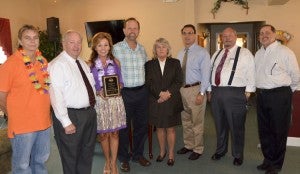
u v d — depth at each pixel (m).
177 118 3.36
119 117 2.97
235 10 6.79
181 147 4.21
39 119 2.33
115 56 3.16
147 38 7.05
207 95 3.76
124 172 3.33
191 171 3.34
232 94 3.30
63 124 2.37
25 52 2.29
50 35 6.87
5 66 2.20
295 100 4.04
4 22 6.36
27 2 7.16
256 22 7.16
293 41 6.64
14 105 2.24
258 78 3.19
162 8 6.90
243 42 8.09
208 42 7.89
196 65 3.50
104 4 7.20
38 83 2.31
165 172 3.32
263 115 3.20
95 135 2.66
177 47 6.92
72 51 2.46
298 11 6.55
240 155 3.47
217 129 3.58
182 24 6.84
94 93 2.64
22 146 2.31
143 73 3.31
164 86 3.27
